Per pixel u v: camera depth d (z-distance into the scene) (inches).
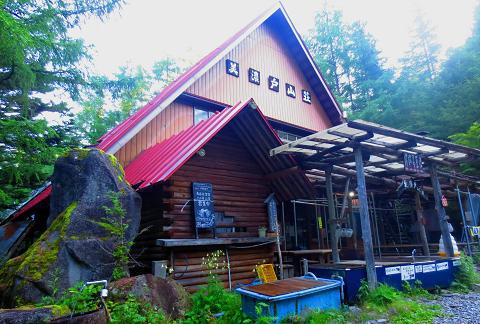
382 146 355.6
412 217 724.7
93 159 262.4
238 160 394.3
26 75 311.4
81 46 387.9
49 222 263.4
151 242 337.1
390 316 247.9
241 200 384.2
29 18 318.3
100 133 945.5
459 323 229.1
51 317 158.4
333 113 722.8
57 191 267.7
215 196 360.5
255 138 389.7
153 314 205.8
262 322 203.5
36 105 490.3
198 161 355.6
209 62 496.4
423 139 340.2
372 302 276.1
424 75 1216.2
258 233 389.7
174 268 312.0
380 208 677.3
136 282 220.7
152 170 321.1
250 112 367.2
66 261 219.6
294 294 224.2
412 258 407.8
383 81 1107.9
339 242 588.7
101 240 238.2
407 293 316.2
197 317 230.4
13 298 204.5
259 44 623.2
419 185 517.7
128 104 1011.9
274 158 394.9
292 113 646.5
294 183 404.8
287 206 584.7
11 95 390.6
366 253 307.6
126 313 191.6
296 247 538.3
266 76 617.6
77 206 241.4
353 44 1250.6
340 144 352.2
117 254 238.7
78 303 184.4
